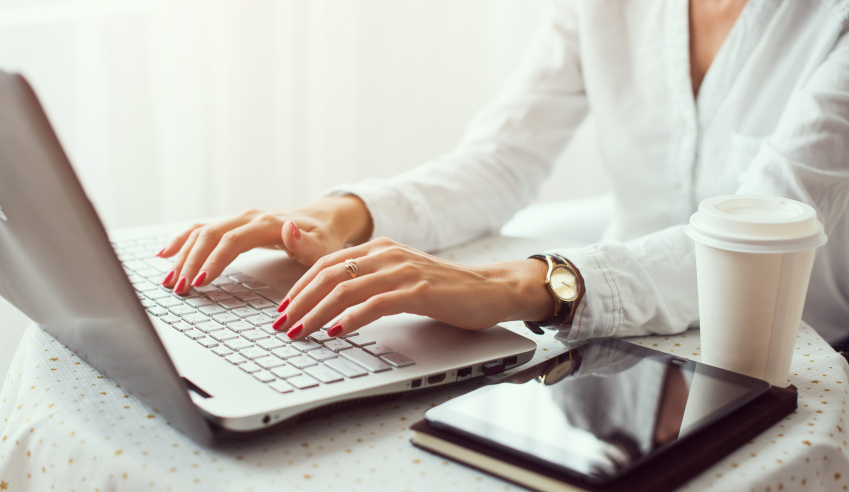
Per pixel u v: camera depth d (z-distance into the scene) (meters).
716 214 0.52
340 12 1.75
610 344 0.59
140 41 1.59
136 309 0.40
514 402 0.48
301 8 1.72
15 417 0.55
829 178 0.72
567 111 1.16
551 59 1.15
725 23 1.01
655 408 0.47
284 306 0.62
